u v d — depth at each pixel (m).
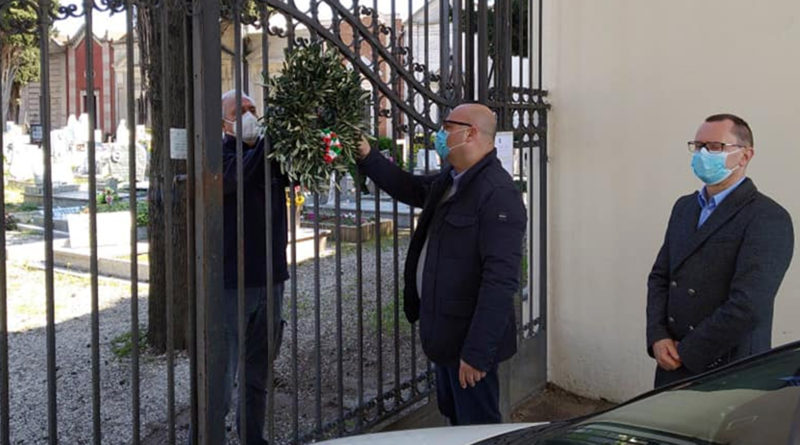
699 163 3.07
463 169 3.32
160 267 5.85
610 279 5.17
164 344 5.91
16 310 7.20
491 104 4.55
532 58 5.22
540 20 5.23
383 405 3.92
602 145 5.11
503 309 3.12
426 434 2.57
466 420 3.38
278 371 5.54
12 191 13.77
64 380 5.28
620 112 5.02
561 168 5.29
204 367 2.86
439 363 3.37
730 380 2.18
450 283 3.27
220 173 2.86
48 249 2.48
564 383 5.43
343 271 8.84
